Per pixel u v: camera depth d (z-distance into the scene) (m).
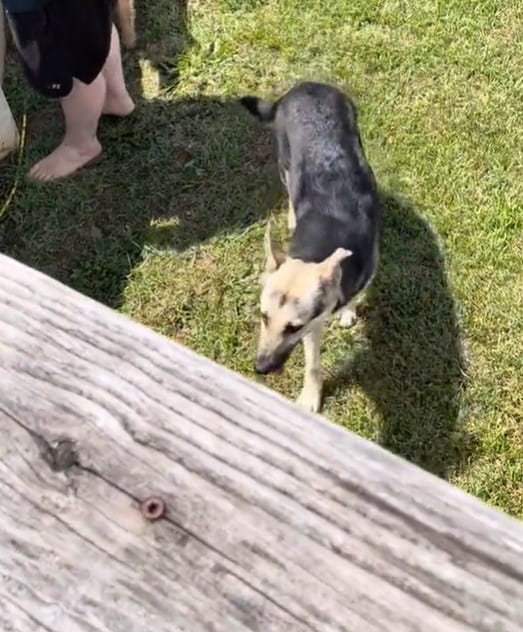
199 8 2.64
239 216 2.28
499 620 0.41
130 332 0.51
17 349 0.52
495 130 2.35
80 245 2.25
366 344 2.04
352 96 2.44
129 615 0.43
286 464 0.46
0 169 2.35
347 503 0.45
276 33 2.57
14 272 0.55
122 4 2.46
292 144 2.07
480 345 2.02
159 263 2.21
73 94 2.16
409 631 0.41
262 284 1.91
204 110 2.46
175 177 2.34
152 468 0.47
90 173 2.35
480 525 0.43
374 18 2.57
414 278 2.12
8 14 1.95
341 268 1.79
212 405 0.48
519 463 1.86
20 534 0.46
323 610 0.42
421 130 2.36
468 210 2.21
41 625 0.44
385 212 2.21
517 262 2.12
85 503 0.46
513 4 2.57
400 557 0.43
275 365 1.78
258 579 0.43
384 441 1.92
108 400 0.49
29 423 0.49
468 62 2.47
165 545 0.45
